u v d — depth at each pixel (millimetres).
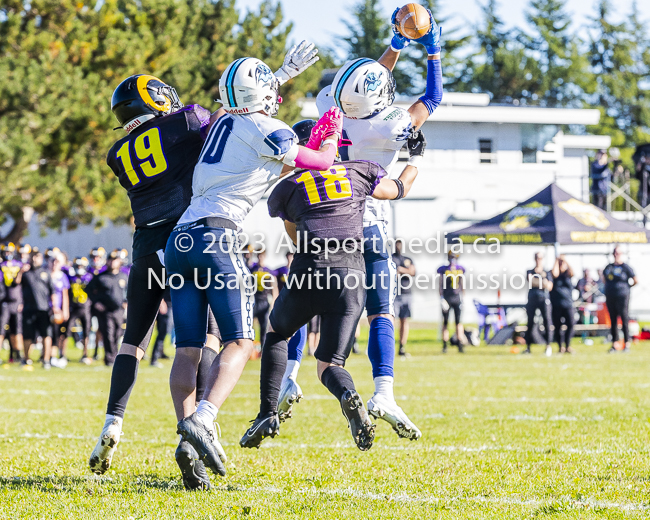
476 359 34219
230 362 9727
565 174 74438
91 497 9703
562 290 36719
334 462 12266
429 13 11695
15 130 46469
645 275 68000
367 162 10602
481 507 9109
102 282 33188
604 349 39938
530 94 129875
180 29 57906
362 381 25438
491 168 69438
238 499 9586
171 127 10469
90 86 50719
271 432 10227
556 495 9781
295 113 64125
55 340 35281
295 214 10250
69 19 51938
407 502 9430
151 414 18312
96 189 51781
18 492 9930
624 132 132625
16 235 58688
